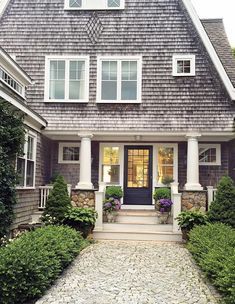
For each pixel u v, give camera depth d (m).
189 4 12.52
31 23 12.85
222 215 9.62
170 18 12.62
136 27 12.66
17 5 12.98
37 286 5.41
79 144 13.40
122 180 13.28
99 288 5.85
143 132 12.08
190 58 12.35
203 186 13.09
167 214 10.97
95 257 8.00
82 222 9.79
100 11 12.80
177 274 6.70
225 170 13.12
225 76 12.11
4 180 7.98
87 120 12.24
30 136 11.08
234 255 5.57
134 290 5.76
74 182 13.27
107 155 13.48
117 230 10.70
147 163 13.34
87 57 12.54
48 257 6.06
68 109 12.36
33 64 12.62
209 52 12.25
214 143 13.27
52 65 12.68
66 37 12.70
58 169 13.36
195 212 9.92
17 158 9.70
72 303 5.15
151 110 12.20
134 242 10.00
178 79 12.30
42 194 11.86
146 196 13.18
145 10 12.73
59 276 6.52
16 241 6.46
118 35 12.64
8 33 12.83
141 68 12.41
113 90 12.48
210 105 12.09
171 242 10.09
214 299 5.34
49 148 13.24
